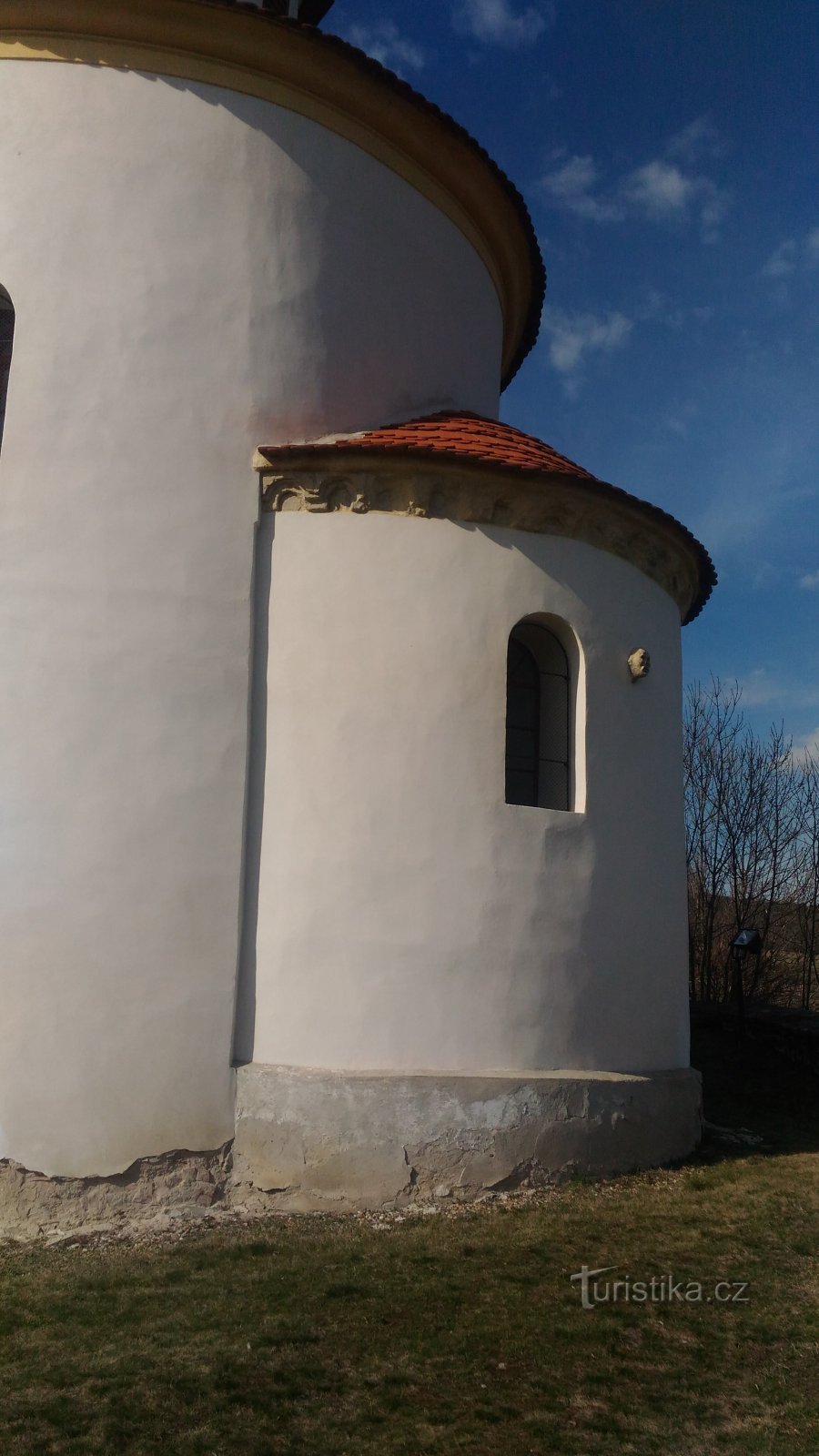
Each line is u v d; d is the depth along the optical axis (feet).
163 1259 23.54
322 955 27.89
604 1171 29.04
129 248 29.81
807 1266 23.62
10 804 27.12
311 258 31.99
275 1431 16.75
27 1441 16.46
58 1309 21.06
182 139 30.66
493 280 40.78
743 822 83.30
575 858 30.45
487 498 30.37
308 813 28.53
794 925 81.71
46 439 28.63
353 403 32.50
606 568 32.53
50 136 30.07
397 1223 25.43
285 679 29.27
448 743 29.19
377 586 29.63
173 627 28.48
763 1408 17.76
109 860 27.14
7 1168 25.85
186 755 28.07
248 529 29.73
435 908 28.37
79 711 27.61
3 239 29.53
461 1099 27.30
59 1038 26.35
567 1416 17.37
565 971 29.73
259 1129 26.89
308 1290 21.65
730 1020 51.55
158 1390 17.88
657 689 34.04
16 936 26.66
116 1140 26.22
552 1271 22.75
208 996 27.37
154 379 29.40
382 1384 18.16
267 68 31.48
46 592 27.99
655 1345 19.80
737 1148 33.27
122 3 29.94
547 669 32.45
